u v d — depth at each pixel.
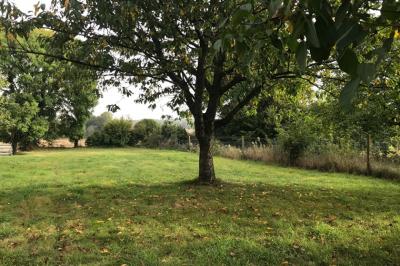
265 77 8.03
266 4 1.64
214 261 5.12
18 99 31.44
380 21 1.40
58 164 16.70
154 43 8.88
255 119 26.89
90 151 28.95
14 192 9.62
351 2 1.41
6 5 6.80
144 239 6.00
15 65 29.36
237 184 11.17
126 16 7.48
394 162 15.30
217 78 10.45
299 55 1.38
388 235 6.40
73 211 7.76
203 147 11.05
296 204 8.59
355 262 5.25
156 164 17.14
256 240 5.99
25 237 6.09
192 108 10.55
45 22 7.91
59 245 5.74
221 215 7.45
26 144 33.00
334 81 10.16
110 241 5.92
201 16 7.71
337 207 8.41
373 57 1.43
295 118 18.06
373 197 9.67
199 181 11.06
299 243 5.88
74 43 9.09
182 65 8.50
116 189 10.14
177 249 5.56
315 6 1.35
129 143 36.88
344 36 1.34
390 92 8.61
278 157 19.05
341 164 15.93
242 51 1.95
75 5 7.52
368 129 11.58
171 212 7.65
